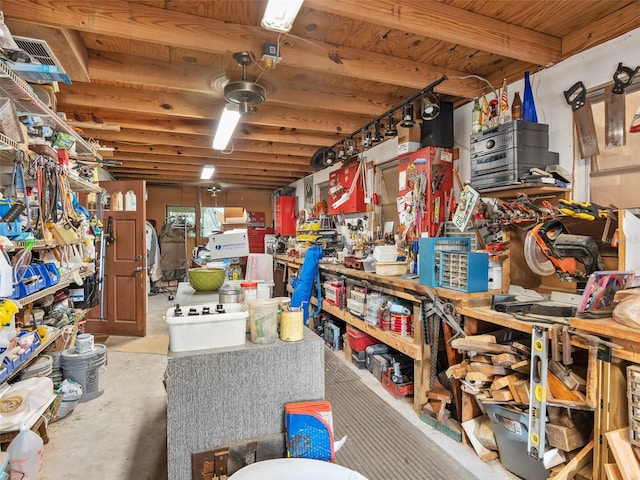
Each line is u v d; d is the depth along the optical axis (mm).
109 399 2715
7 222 1724
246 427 1302
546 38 2262
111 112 3682
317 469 1153
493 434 1926
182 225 7781
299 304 4090
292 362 1356
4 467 1438
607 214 1739
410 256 3047
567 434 1535
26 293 1960
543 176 2115
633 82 1965
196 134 4152
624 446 1282
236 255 2859
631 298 1339
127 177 7258
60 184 2506
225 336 1328
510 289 2223
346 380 2996
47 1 1807
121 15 1921
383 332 2834
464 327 2117
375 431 2211
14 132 1874
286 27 1787
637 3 1917
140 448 2076
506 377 1802
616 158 2047
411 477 1786
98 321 4516
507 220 2168
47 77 2010
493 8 2000
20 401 1749
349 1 1764
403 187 3348
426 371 2383
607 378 1348
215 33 2105
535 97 2469
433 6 1938
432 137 3049
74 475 1834
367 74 2479
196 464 1229
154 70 2615
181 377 1215
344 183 4758
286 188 7699
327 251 4582
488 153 2336
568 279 1756
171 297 6770
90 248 3404
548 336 1543
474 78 2826
